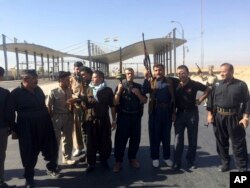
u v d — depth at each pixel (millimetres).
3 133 6797
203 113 17406
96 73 7840
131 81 7914
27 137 6941
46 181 7332
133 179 7336
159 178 7355
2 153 6852
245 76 60438
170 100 8008
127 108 7867
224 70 7281
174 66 56594
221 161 8094
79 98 7883
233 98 7250
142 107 8062
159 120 8039
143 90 8070
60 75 8023
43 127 7145
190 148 8039
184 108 7883
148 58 8164
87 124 7840
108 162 8633
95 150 7840
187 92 7820
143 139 11180
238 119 7305
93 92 7824
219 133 7559
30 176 6984
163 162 8484
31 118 6980
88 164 7852
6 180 7516
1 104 6730
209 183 6980
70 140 8383
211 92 7613
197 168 7965
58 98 8047
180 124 7945
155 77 8055
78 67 8664
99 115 7793
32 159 7008
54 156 7453
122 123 7871
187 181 7133
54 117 8102
